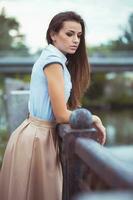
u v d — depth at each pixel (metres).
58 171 2.03
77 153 1.60
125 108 28.58
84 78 2.29
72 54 2.24
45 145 2.02
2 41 11.73
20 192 2.05
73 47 2.11
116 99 28.42
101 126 2.00
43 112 2.04
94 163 1.34
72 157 1.66
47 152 2.02
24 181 2.03
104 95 28.25
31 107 2.09
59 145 2.04
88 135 1.65
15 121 3.68
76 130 1.64
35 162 2.02
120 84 28.59
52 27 2.12
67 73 2.05
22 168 2.04
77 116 1.67
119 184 1.11
